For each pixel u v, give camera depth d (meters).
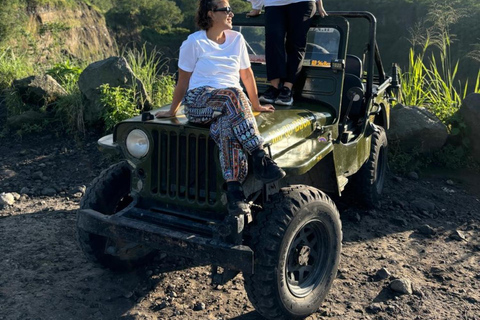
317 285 3.76
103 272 4.29
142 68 8.62
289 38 4.43
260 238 3.30
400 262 4.63
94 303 3.87
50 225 5.11
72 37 43.44
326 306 3.90
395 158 7.00
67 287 4.05
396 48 67.19
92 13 50.44
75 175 6.40
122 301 3.92
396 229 5.33
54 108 7.73
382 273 4.32
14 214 5.36
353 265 4.52
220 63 3.53
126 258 4.23
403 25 67.00
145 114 3.56
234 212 3.19
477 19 40.41
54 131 7.47
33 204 5.63
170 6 69.38
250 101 3.97
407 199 6.11
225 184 3.41
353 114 5.21
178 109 3.99
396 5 67.50
